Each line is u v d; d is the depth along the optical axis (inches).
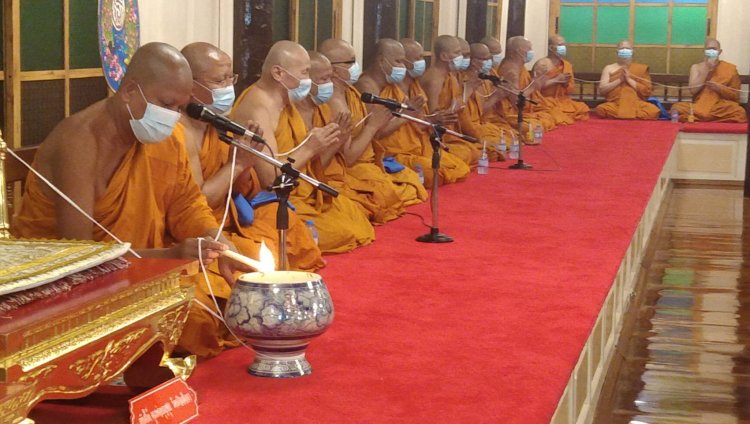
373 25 387.9
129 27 221.0
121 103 139.0
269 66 214.5
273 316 129.7
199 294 142.9
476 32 518.9
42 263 102.0
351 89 274.7
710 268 316.2
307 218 213.9
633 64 579.8
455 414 120.3
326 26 354.3
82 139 139.9
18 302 94.0
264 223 184.5
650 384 204.4
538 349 148.9
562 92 559.8
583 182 335.6
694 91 555.2
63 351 93.2
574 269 205.3
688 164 522.9
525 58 498.3
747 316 259.1
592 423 181.9
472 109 413.4
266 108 210.4
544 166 375.6
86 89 211.0
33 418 116.4
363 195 250.1
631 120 565.0
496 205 285.3
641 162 393.7
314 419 117.4
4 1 183.2
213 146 177.0
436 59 369.7
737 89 549.0
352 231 218.2
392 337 153.0
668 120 561.0
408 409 121.7
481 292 183.5
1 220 124.9
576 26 627.5
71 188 139.6
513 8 589.6
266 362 133.4
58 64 200.5
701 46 608.1
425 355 144.3
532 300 178.5
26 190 144.8
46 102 197.3
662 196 446.0
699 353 226.1
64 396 95.4
